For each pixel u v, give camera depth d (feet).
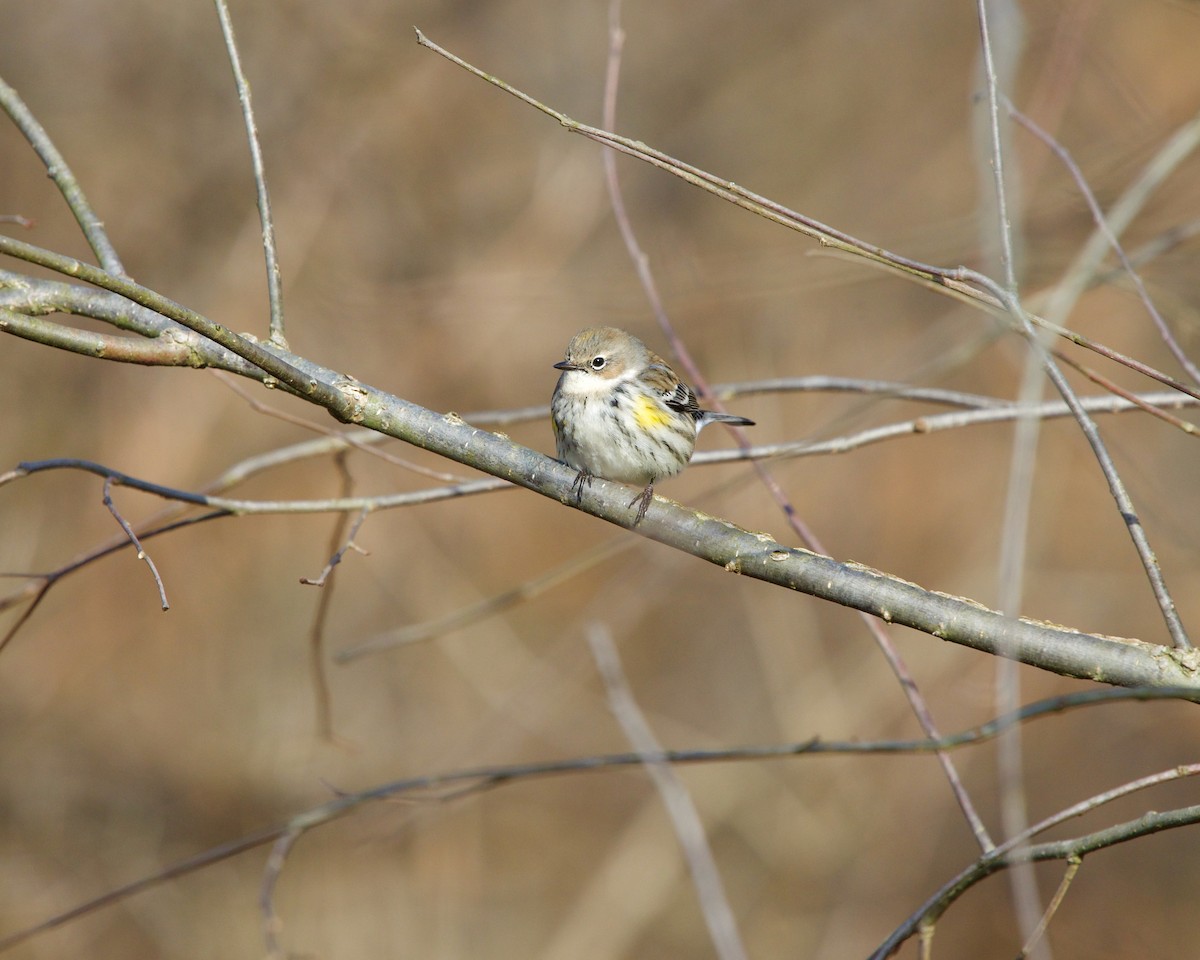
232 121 54.60
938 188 62.28
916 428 23.11
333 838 49.55
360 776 50.37
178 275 53.67
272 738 51.01
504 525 57.31
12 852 46.57
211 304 53.01
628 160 60.59
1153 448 52.75
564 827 51.70
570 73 61.57
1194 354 34.14
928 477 55.67
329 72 56.18
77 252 52.29
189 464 51.31
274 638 52.85
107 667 50.75
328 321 54.03
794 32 65.10
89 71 52.95
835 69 65.10
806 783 50.67
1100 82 46.93
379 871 48.98
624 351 27.02
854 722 50.83
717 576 58.44
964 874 17.01
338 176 55.62
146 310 19.12
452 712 52.85
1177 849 46.01
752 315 56.34
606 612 53.31
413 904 47.96
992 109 16.78
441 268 57.00
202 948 45.37
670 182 61.57
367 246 56.29
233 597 52.95
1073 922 44.19
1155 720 48.93
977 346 25.05
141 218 52.90
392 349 54.54
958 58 63.72
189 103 54.34
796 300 57.00
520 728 53.16
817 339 56.80
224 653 52.16
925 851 47.50
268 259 19.92
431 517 56.49
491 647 53.88
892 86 64.69
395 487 54.65
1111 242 18.88
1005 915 44.91
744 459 23.99
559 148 60.23
